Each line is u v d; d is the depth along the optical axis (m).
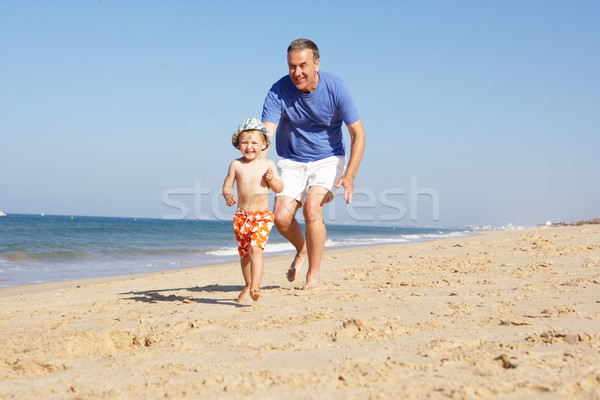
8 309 4.89
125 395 1.91
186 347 2.66
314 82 4.55
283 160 4.89
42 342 3.03
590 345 2.32
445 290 4.39
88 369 2.35
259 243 4.05
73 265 12.18
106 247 17.48
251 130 4.19
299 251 5.10
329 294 4.46
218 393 1.87
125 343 2.82
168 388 1.97
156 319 3.65
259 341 2.75
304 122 4.73
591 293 3.86
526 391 1.72
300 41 4.47
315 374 2.04
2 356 2.69
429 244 11.52
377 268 6.67
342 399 1.74
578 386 1.75
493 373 1.94
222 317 3.57
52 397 1.94
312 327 3.06
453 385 1.82
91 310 4.37
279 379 2.00
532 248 7.89
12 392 2.02
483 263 6.41
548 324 2.84
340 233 42.47
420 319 3.18
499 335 2.64
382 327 2.90
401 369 2.06
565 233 11.07
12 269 11.11
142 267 11.67
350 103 4.61
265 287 5.28
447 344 2.46
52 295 5.99
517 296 3.91
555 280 4.65
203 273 8.16
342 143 4.95
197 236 29.05
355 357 2.31
